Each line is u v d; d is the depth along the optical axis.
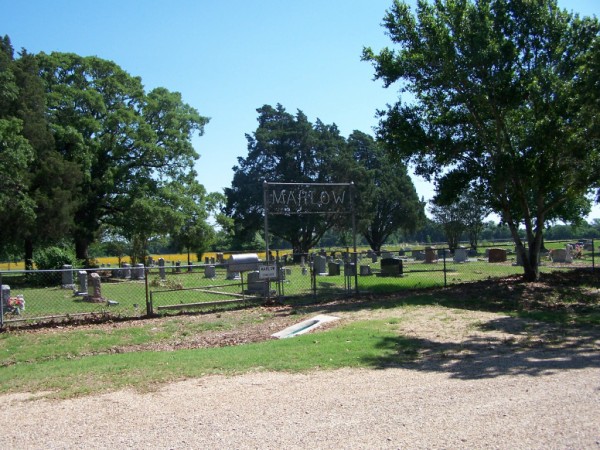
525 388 6.45
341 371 7.82
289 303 17.23
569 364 7.73
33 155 33.06
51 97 40.12
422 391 6.50
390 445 4.82
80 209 40.81
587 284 19.31
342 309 15.22
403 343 9.80
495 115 19.17
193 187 47.28
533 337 10.27
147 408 6.29
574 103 17.61
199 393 6.89
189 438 5.21
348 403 6.12
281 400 6.39
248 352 9.57
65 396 7.04
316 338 10.68
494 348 9.21
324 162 59.03
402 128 19.48
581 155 17.98
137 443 5.13
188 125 48.66
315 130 62.72
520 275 22.44
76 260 34.78
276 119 60.78
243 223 59.00
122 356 10.11
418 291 19.25
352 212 22.78
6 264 58.53
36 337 12.67
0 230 33.78
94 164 42.69
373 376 7.43
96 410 6.30
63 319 14.77
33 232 35.19
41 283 30.66
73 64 43.75
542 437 4.87
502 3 19.16
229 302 16.73
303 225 57.81
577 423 5.18
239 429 5.40
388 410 5.80
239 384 7.29
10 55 39.69
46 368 9.23
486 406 5.79
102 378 8.00
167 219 41.53
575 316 13.02
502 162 18.55
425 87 19.81
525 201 20.30
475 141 19.48
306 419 5.62
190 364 8.69
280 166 58.59
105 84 44.78
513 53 18.33
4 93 33.16
